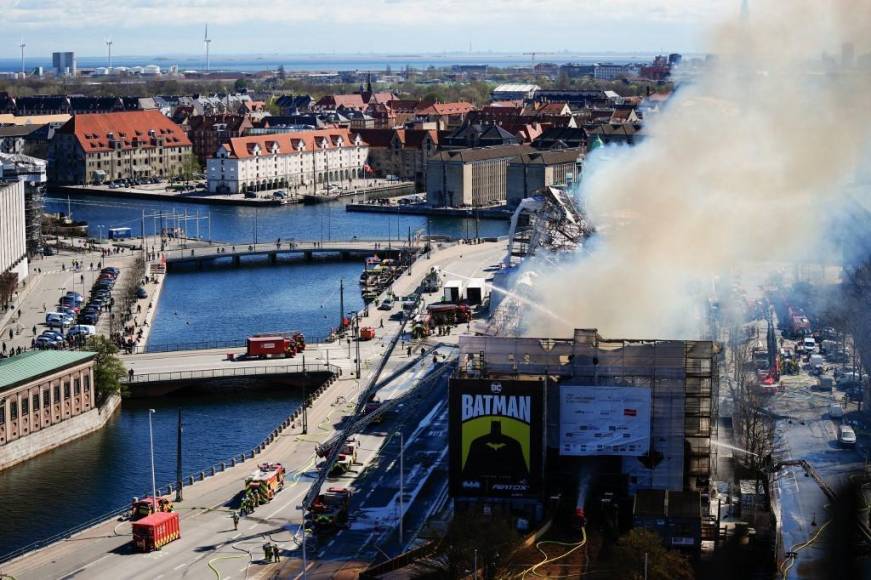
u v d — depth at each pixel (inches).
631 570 7721.5
